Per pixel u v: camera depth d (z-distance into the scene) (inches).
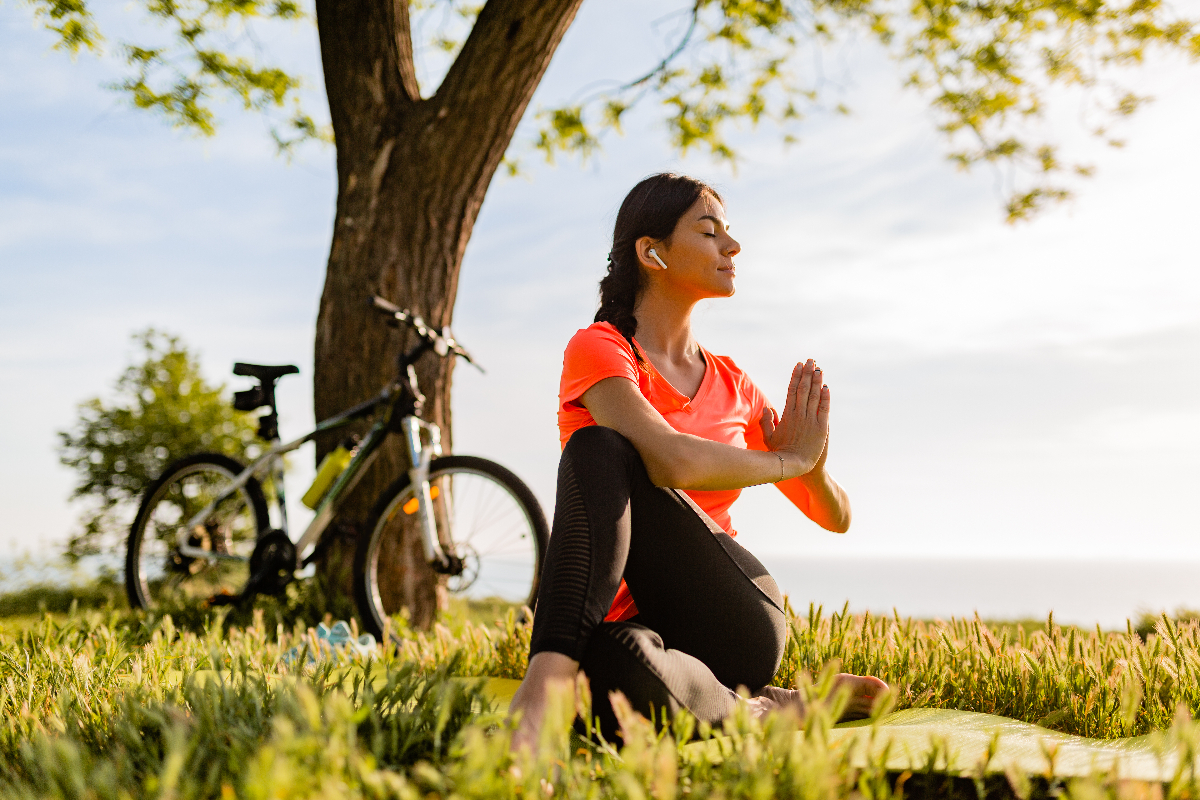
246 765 40.9
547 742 36.4
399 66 180.1
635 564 57.2
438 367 171.6
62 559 371.2
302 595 153.3
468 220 179.8
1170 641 69.8
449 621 136.7
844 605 80.2
